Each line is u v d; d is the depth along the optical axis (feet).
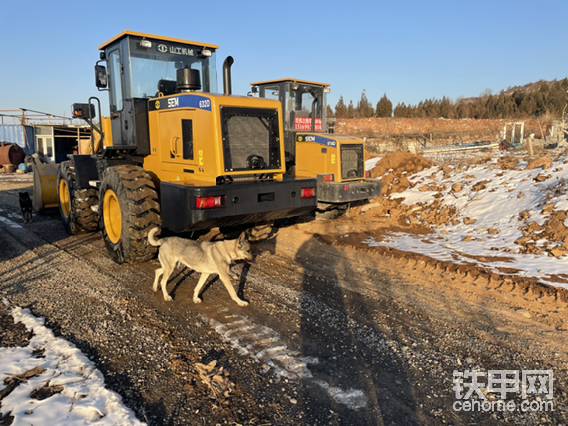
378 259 22.77
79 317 15.52
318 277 20.04
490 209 29.40
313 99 36.17
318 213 32.94
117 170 21.09
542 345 13.65
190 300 17.29
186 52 24.47
